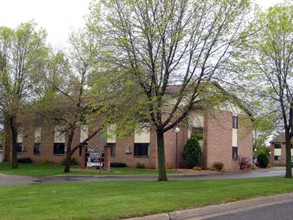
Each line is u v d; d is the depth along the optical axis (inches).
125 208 408.5
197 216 439.2
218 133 1692.9
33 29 1520.7
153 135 1560.0
